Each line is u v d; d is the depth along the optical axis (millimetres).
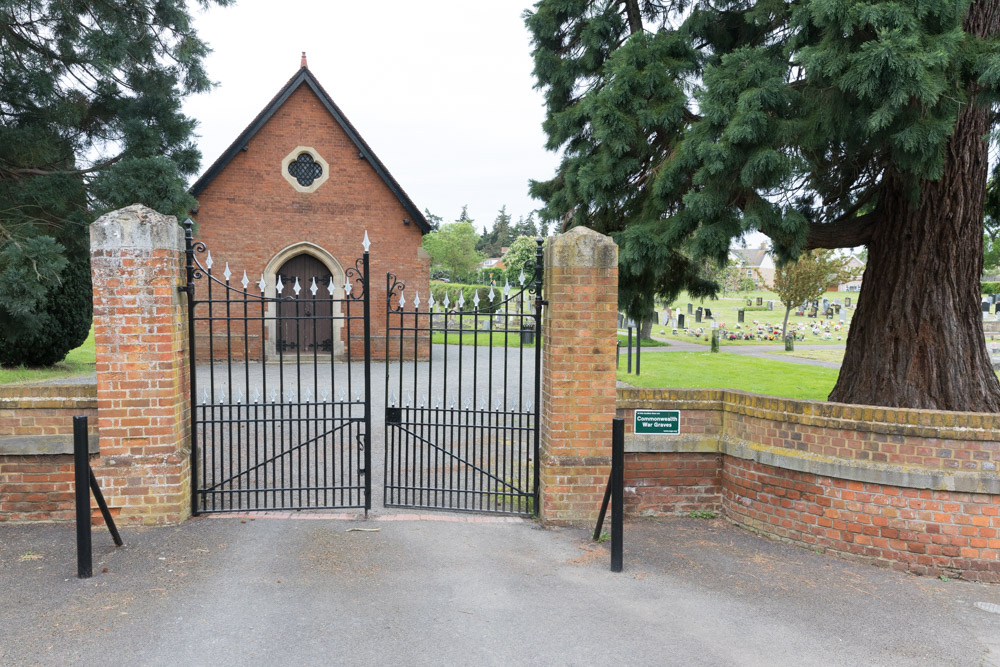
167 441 5566
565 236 5734
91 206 13320
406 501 6254
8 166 12914
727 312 46500
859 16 5879
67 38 12477
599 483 5918
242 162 18297
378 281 19062
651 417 6047
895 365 8273
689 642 3934
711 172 7184
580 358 5824
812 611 4402
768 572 5027
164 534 5414
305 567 4852
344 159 18828
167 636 3842
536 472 6172
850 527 5312
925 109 5992
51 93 12398
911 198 7453
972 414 4941
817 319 40406
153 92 14016
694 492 6227
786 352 21781
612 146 8945
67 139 13391
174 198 12828
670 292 10914
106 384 5445
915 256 8164
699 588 4703
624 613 4277
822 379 14938
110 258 5371
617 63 9180
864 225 8766
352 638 3865
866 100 6125
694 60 9492
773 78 6996
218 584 4535
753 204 7230
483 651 3764
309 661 3615
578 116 10422
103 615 4074
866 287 8820
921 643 4023
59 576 4617
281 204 18516
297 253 18641
